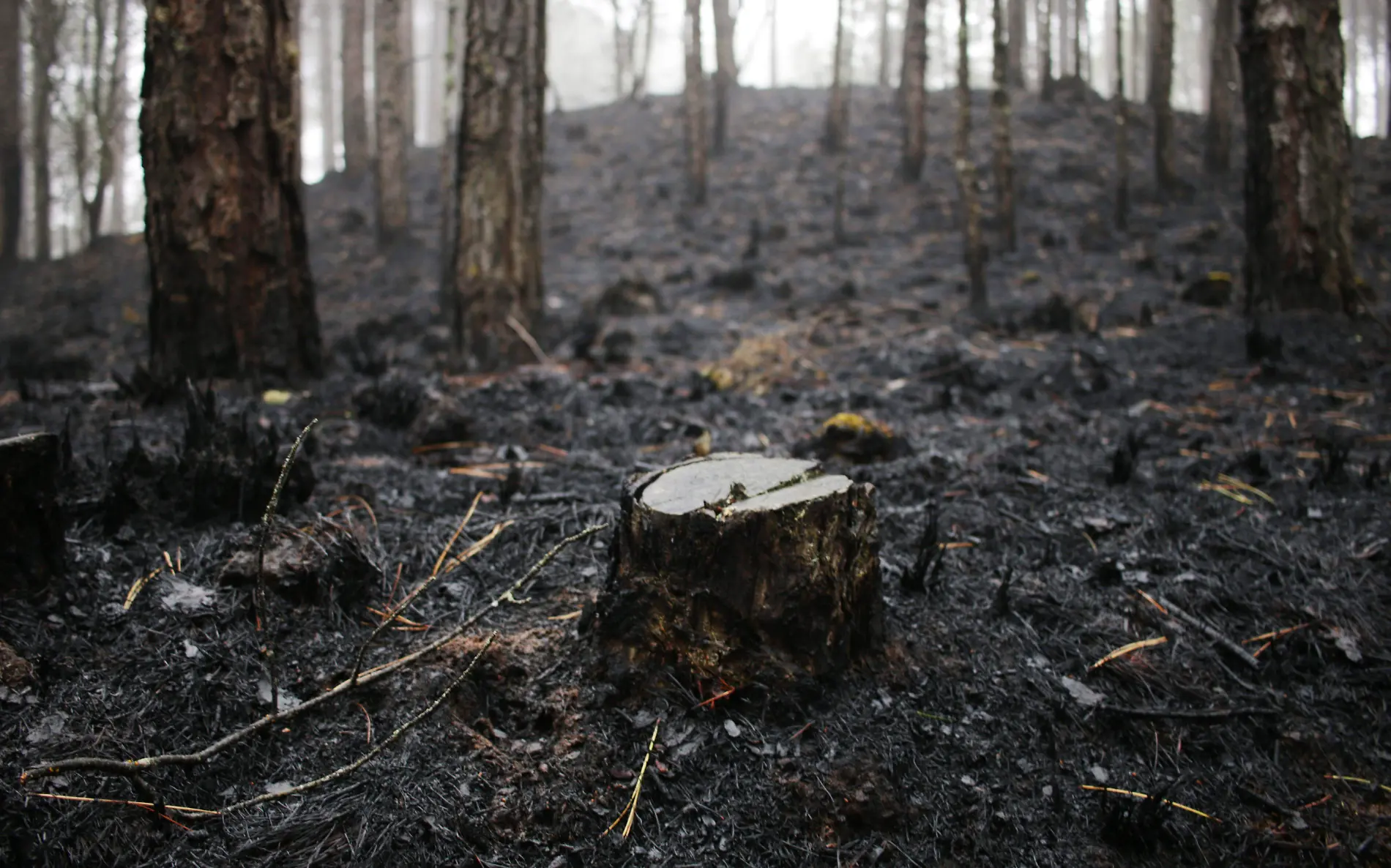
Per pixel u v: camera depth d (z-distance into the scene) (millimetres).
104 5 18078
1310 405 6301
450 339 8641
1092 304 9680
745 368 7781
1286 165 8594
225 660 2783
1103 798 2734
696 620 2770
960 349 8578
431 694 2777
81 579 3012
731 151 19000
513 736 2760
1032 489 4758
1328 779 2943
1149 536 4195
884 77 25359
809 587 2770
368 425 5555
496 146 7984
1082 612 3580
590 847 2432
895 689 2967
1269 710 3129
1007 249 13305
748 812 2541
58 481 3676
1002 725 2955
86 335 12742
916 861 2514
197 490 3590
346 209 17656
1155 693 3195
